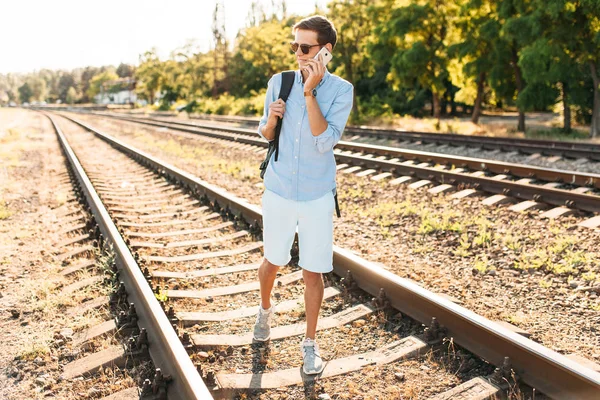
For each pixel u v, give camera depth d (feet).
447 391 9.39
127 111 269.44
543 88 67.72
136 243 18.98
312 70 8.80
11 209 27.32
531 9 61.98
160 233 20.77
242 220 21.81
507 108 181.37
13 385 10.48
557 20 57.16
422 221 21.88
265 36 192.54
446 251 18.31
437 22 81.20
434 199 25.48
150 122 113.39
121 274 15.33
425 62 80.79
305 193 9.89
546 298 14.07
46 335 12.36
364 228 21.62
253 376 10.16
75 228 21.98
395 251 18.53
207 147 55.72
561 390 8.75
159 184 32.50
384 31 86.17
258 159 43.09
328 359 10.88
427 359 10.61
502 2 65.41
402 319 12.39
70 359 11.35
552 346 11.41
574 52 59.82
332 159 10.11
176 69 305.94
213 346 11.44
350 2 101.35
